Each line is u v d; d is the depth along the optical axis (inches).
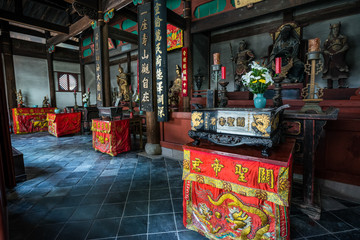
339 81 249.0
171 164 167.3
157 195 112.0
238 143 66.4
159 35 173.2
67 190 119.4
